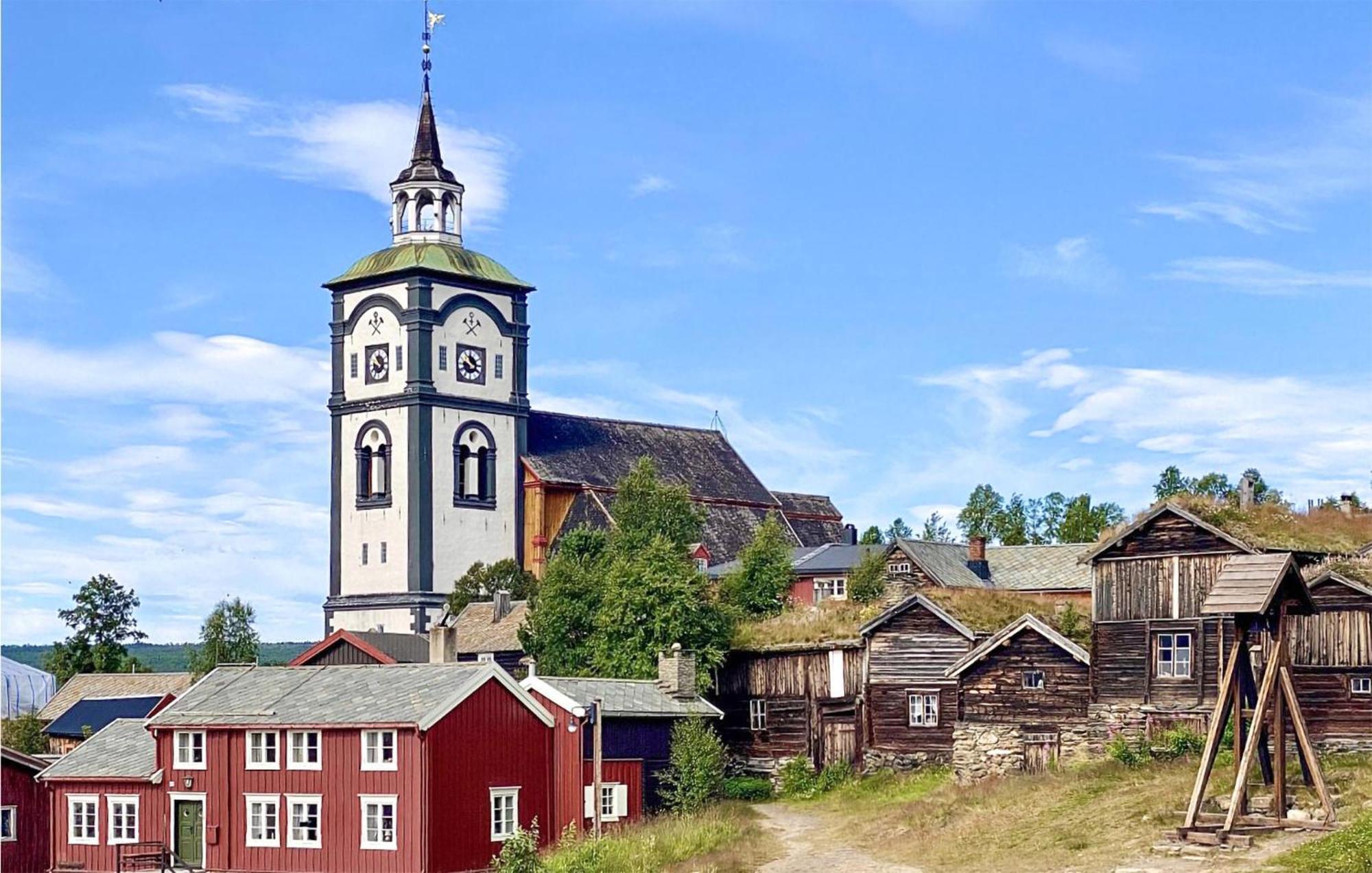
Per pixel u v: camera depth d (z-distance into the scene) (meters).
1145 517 75.12
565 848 69.50
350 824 72.69
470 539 149.50
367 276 150.12
